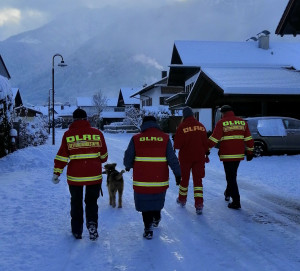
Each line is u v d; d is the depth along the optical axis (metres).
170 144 5.40
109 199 7.56
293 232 5.62
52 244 5.04
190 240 5.26
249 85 18.17
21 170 12.05
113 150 21.14
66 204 7.30
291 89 17.92
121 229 5.79
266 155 15.44
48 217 6.36
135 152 5.37
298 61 35.91
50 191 8.54
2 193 8.09
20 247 4.88
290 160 13.92
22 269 4.18
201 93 23.11
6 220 6.09
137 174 5.30
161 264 4.40
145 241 5.22
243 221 6.21
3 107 14.16
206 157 7.21
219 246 5.02
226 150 6.96
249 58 36.31
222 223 6.09
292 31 12.83
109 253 4.75
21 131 19.55
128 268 4.28
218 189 9.02
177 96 33.09
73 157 5.17
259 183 9.80
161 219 6.34
